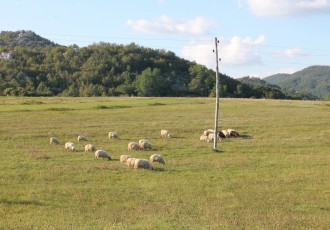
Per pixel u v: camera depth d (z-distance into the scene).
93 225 19.59
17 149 42.41
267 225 20.09
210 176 31.47
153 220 20.50
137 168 33.06
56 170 31.75
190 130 61.28
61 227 19.08
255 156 40.62
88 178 29.64
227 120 74.12
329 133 58.28
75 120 71.50
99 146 45.78
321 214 22.66
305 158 39.69
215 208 23.11
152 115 81.81
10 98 115.75
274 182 29.92
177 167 34.47
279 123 69.50
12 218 20.69
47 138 51.66
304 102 117.56
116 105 98.88
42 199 24.27
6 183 27.80
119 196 25.31
